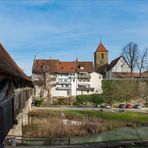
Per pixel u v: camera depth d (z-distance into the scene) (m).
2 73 11.38
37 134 48.91
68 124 57.84
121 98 111.75
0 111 11.47
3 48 28.70
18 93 23.89
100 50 139.50
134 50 144.62
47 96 115.00
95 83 119.69
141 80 116.31
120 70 128.38
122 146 41.00
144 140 44.84
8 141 37.28
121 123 63.28
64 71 119.94
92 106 100.31
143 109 95.19
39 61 122.88
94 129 54.94
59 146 39.19
